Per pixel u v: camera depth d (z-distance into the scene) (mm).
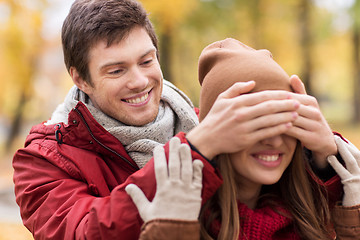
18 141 17828
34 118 18938
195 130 1232
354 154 1363
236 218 1251
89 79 1673
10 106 16375
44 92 17531
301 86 1276
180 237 1137
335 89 30062
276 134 1175
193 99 13609
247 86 1184
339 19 18031
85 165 1596
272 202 1384
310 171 1384
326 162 1364
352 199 1332
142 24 1641
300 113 1223
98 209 1279
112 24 1560
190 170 1170
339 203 1388
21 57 13695
